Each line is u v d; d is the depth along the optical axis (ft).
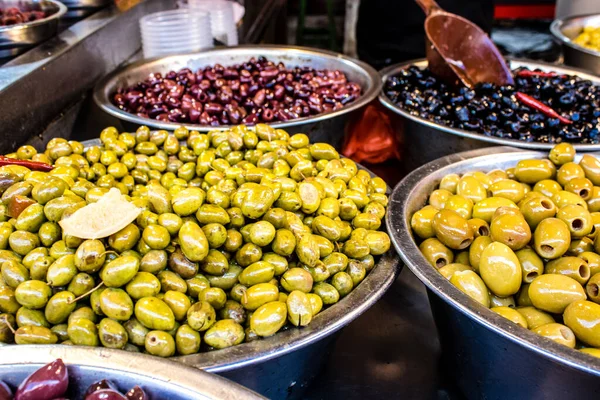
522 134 2.48
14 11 2.86
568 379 1.36
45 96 2.52
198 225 1.59
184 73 2.94
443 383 1.77
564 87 2.71
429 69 2.99
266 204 1.61
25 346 1.27
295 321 1.44
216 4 3.94
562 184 2.03
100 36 3.06
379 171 3.00
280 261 1.58
